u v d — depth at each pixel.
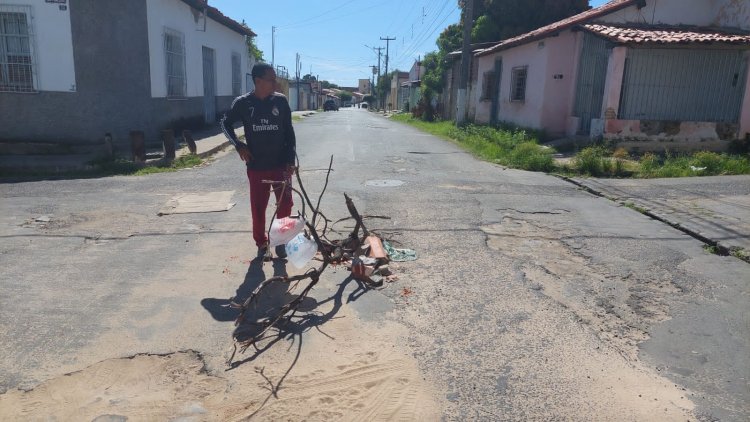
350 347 3.50
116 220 6.38
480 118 22.36
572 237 5.83
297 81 51.81
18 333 3.62
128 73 12.35
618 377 3.18
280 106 4.91
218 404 2.94
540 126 15.86
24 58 11.60
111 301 4.12
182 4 14.86
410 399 2.98
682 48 12.77
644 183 9.04
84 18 11.64
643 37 12.38
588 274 4.75
